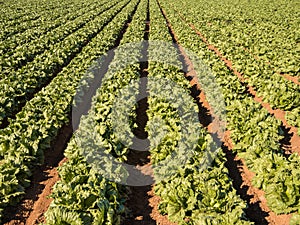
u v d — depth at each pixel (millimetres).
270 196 8609
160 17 35688
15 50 20188
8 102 13195
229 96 14148
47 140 10734
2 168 9031
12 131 10961
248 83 16812
